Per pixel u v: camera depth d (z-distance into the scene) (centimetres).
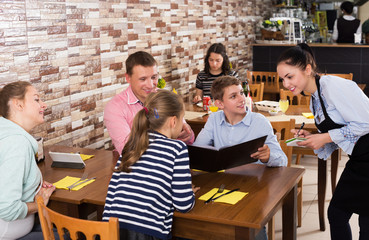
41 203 173
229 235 173
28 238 203
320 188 315
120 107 258
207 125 254
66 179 222
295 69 210
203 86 448
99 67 358
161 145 175
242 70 657
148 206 170
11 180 187
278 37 673
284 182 208
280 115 361
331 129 215
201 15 522
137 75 250
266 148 221
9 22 275
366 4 937
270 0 752
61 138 323
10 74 278
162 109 178
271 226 270
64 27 319
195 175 222
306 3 834
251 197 191
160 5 437
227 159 207
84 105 344
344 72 645
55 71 313
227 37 599
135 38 402
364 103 201
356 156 211
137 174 173
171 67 468
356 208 215
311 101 224
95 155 266
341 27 701
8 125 199
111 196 179
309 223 333
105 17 360
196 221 178
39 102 211
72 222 160
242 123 243
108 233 155
